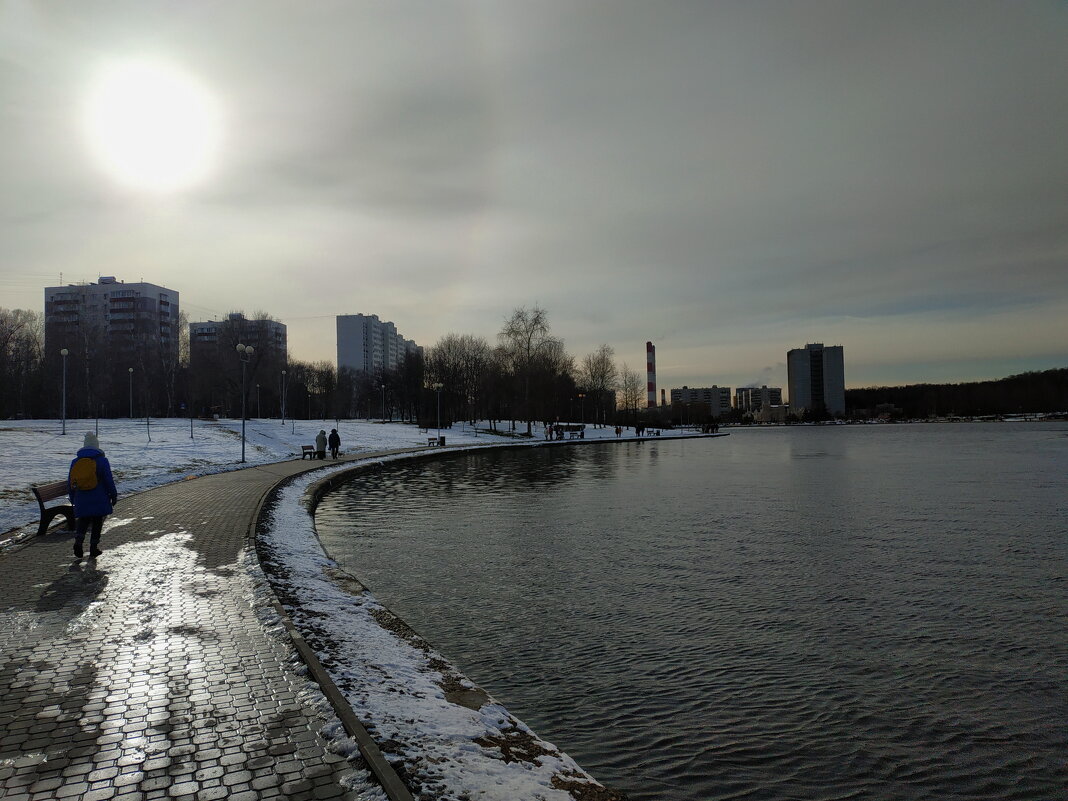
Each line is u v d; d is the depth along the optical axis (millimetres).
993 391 189875
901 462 42906
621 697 6805
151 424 55969
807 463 42812
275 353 97438
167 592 8250
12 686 5410
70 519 12734
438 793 4039
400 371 108500
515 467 38625
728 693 6934
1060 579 11688
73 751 4355
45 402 77250
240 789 3900
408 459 39750
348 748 4402
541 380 74562
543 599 10312
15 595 8102
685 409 185625
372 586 11008
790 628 9008
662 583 11328
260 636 6668
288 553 11375
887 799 5094
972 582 11453
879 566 12680
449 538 15406
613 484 28844
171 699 5180
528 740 5082
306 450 36656
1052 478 30828
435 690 5867
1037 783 5348
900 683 7242
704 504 21953
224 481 22594
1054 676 7453
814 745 5891
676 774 5371
